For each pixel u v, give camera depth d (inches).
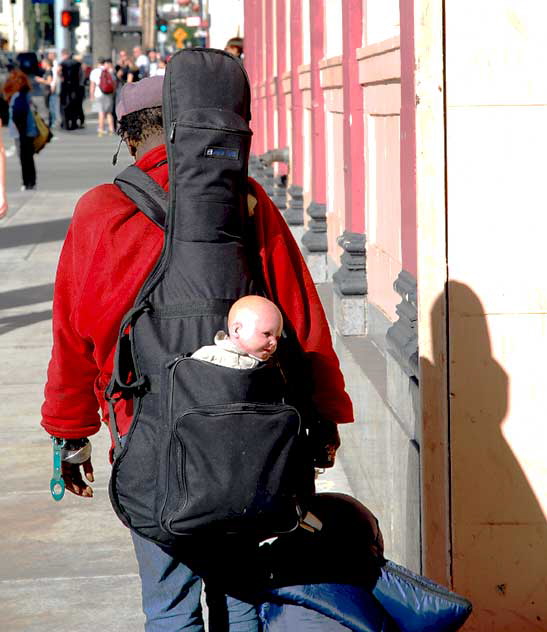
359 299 391.9
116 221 189.9
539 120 240.8
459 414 247.0
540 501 248.8
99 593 303.9
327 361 198.8
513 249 243.6
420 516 258.2
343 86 425.4
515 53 239.1
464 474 248.4
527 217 242.8
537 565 250.7
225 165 186.9
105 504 368.5
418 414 256.4
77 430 204.8
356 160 402.3
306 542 195.0
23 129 1243.2
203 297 185.0
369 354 361.7
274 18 903.7
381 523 307.0
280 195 826.8
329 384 198.7
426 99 240.4
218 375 177.9
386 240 354.9
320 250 562.6
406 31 271.6
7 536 343.0
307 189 674.8
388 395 295.3
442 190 241.9
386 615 198.8
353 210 403.9
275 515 180.2
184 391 177.9
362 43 397.7
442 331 245.3
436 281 244.7
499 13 237.9
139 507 183.9
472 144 241.4
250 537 185.0
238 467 175.9
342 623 192.7
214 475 175.6
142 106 201.8
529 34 238.7
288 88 765.9
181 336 183.3
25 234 952.3
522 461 247.8
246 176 191.3
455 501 248.8
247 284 189.0
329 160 530.6
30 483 387.2
